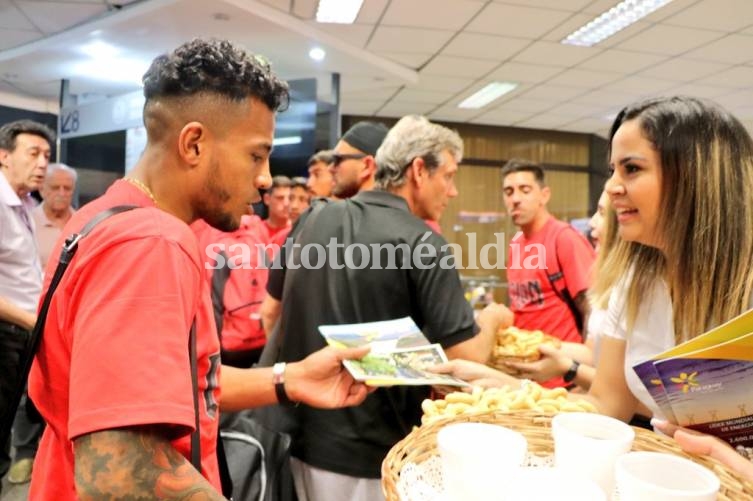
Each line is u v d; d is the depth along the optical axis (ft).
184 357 1.86
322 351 3.61
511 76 18.92
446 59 17.31
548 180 28.07
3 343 7.14
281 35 14.53
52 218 11.07
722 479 2.01
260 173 2.45
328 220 4.46
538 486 1.65
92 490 1.65
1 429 2.28
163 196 2.33
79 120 18.47
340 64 17.08
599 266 3.83
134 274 1.84
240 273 8.81
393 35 15.33
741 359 1.98
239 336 8.77
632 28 14.37
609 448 1.94
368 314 4.18
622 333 3.58
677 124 2.83
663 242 3.03
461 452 1.82
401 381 3.21
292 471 4.40
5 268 7.84
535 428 2.43
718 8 13.00
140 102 16.46
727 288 2.85
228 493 2.84
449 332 4.04
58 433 2.11
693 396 2.15
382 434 4.03
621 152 3.00
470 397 2.88
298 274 4.44
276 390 3.54
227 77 2.27
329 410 4.13
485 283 20.57
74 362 1.78
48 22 14.78
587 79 18.94
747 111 22.17
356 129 6.84
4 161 8.60
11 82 19.58
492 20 14.12
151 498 1.70
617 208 3.08
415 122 4.82
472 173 27.20
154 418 1.70
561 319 8.08
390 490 1.90
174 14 13.21
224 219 2.43
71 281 1.92
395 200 4.49
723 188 2.81
